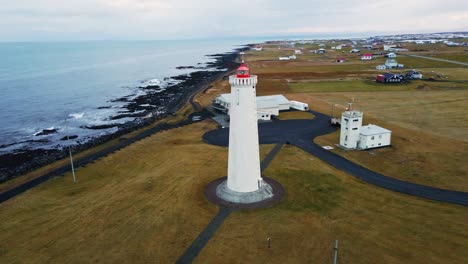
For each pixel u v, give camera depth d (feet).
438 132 199.41
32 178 144.15
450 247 88.53
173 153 168.04
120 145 186.60
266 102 247.70
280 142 183.32
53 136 237.86
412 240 92.07
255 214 106.63
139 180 135.64
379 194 121.39
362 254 86.63
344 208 110.73
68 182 138.31
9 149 209.87
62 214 109.60
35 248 91.25
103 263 84.89
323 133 200.85
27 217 108.37
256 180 114.42
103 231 98.84
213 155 163.63
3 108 329.93
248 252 88.43
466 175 136.77
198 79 493.77
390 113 248.52
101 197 121.60
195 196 119.44
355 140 171.22
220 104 273.33
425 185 128.88
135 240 94.22
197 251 89.04
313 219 103.76
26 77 560.20
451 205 112.68
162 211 109.60
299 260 85.05
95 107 331.57
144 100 350.84
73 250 90.27
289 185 128.16
